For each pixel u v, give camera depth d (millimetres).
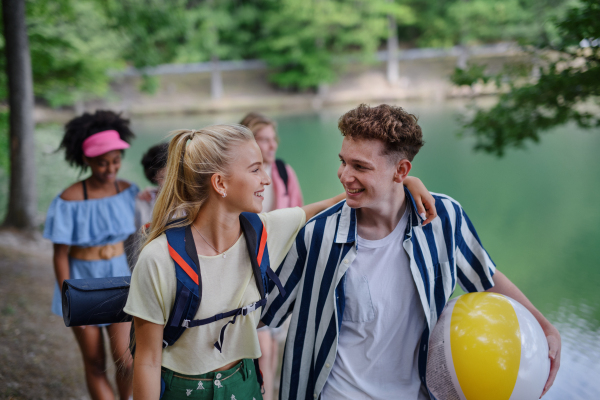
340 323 1785
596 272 6293
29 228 7820
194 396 1621
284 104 31250
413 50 36750
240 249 1651
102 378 2764
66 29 10766
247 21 34844
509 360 1649
